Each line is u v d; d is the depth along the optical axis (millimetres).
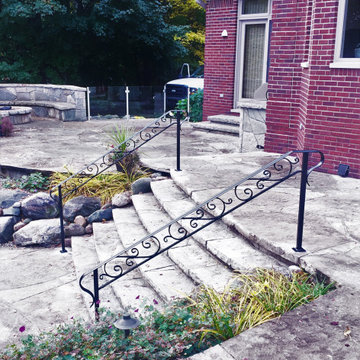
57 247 6184
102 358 2799
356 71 6016
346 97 6191
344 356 2559
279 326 2867
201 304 3350
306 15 6961
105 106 15508
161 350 2891
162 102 17000
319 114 6551
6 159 8398
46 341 3195
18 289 4918
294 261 3852
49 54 20531
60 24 18234
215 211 5016
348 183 6113
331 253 3891
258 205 5223
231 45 11102
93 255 5621
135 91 16203
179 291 3668
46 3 17000
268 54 10492
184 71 19750
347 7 6043
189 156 8422
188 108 14164
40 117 14406
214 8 11250
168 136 10805
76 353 3018
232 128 10672
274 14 7469
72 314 4371
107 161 8242
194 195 5648
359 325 2850
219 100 11742
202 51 24625
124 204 6664
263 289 3305
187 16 23938
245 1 10719
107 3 18656
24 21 18531
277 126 7879
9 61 20578
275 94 7758
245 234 4445
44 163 8117
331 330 2805
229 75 11352
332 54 6242
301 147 7129
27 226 6281
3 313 4395
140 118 15453
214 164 7258
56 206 6719
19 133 11469
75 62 20781
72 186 7109
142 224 5875
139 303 4059
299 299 3250
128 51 21281
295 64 7355
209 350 2656
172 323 3191
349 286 3320
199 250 4641
